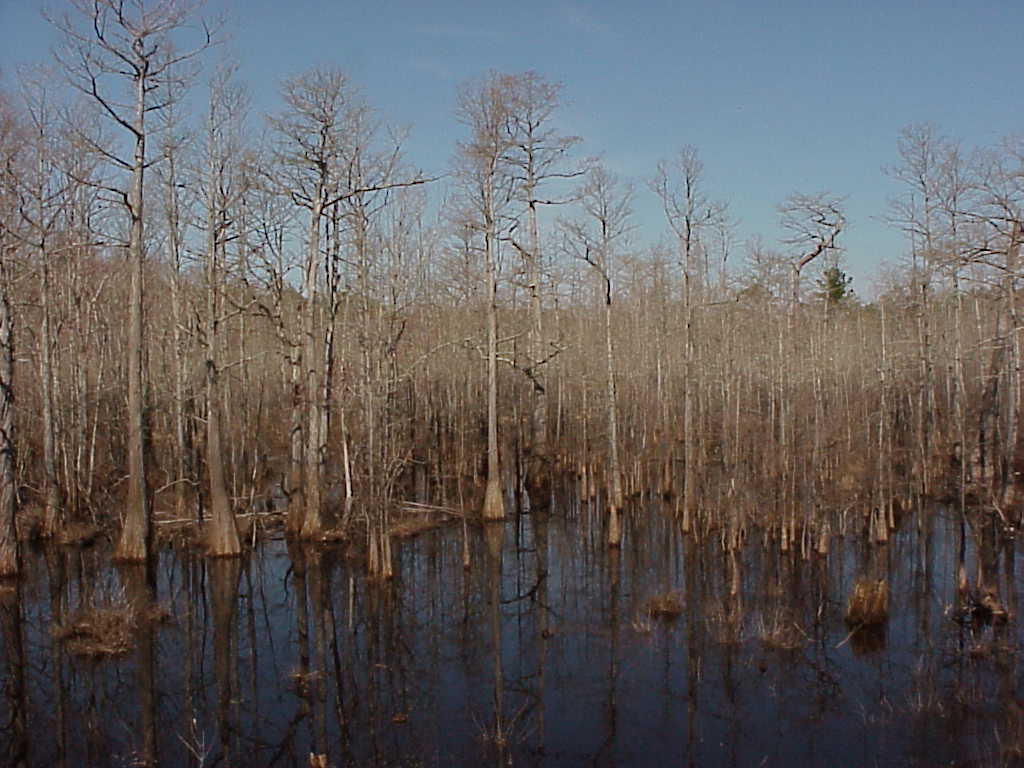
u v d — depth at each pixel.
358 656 13.73
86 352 24.03
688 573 18.36
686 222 22.64
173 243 21.91
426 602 16.72
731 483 20.27
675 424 31.52
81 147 23.56
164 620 15.34
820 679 12.36
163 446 26.70
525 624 15.27
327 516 22.03
